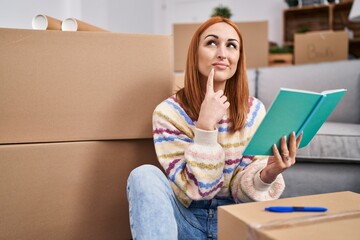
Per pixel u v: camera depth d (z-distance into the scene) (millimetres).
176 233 698
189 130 885
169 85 1049
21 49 936
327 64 1801
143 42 1019
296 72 1833
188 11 4047
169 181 898
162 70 1040
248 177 823
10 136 944
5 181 939
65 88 970
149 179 738
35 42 943
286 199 661
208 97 789
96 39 981
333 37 2277
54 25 1040
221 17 917
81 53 975
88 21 2197
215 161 779
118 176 1043
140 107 1025
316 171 1323
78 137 991
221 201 904
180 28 2287
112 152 1032
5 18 1487
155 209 689
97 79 990
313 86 1770
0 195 938
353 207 603
